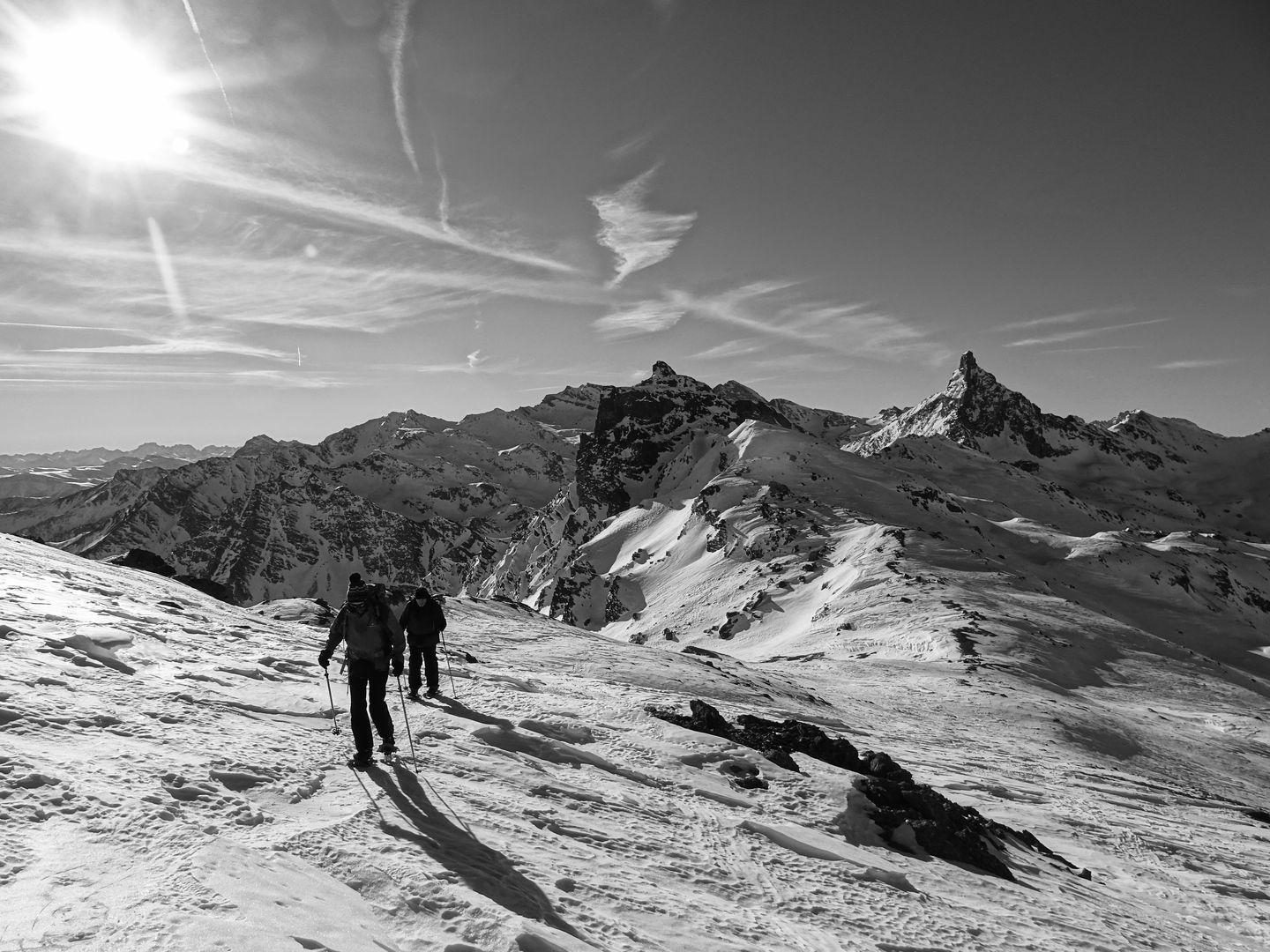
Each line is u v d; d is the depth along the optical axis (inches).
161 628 534.9
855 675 2711.6
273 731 313.6
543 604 6614.2
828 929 249.3
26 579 603.2
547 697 565.9
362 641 301.4
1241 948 410.3
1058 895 403.5
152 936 131.0
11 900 137.1
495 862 219.0
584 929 194.7
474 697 510.9
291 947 138.3
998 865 413.4
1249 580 6820.9
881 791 440.8
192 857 168.1
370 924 162.4
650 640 5255.9
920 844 400.2
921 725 1641.2
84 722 260.4
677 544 7185.0
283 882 168.7
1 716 244.4
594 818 294.8
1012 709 2143.2
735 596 5595.5
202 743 268.4
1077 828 719.1
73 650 373.7
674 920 217.9
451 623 1798.7
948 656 3186.5
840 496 7391.7
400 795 261.4
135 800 199.3
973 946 269.4
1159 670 3410.4
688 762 429.1
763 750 507.8
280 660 498.6
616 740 446.9
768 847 318.3
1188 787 1702.8
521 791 304.5
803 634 4200.3
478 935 165.9
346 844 203.9
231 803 216.2
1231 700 3070.9
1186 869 634.2
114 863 161.6
